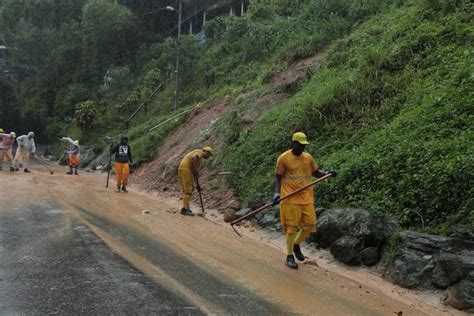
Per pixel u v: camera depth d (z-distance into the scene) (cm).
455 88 872
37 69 4469
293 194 655
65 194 1239
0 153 1834
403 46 1107
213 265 638
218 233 860
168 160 1700
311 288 576
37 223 831
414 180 721
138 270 589
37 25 4581
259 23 2589
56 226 812
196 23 3853
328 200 842
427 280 584
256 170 1120
